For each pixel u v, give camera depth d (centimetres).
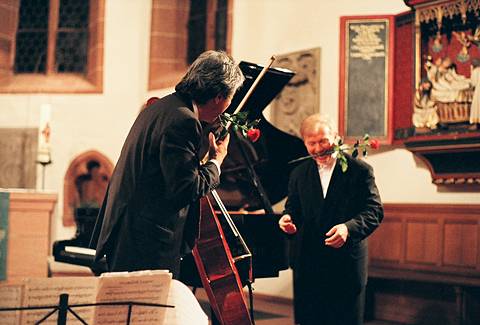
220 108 293
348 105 709
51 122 1083
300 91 775
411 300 635
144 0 1053
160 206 277
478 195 620
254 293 803
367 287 658
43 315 199
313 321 384
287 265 468
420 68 648
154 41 1021
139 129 285
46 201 543
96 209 553
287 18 803
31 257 539
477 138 598
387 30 691
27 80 1109
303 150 535
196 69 285
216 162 294
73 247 527
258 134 355
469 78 615
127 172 283
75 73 1105
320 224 385
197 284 415
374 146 380
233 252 396
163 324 204
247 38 851
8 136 1091
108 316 202
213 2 970
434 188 654
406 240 652
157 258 276
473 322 576
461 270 607
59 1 1124
